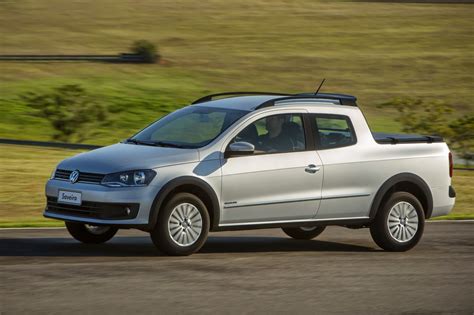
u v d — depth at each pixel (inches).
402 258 707.4
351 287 569.6
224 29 4682.6
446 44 4439.0
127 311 476.4
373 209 746.2
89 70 3565.5
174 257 663.8
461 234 867.4
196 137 698.8
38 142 1764.3
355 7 5260.8
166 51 4128.9
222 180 677.9
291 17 4987.7
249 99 748.0
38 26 4552.2
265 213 699.4
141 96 3189.0
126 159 667.4
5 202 1075.3
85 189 657.6
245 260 665.6
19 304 484.1
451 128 2011.6
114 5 5128.0
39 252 675.4
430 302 530.3
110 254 673.0
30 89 3107.8
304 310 495.2
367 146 750.5
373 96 3442.4
